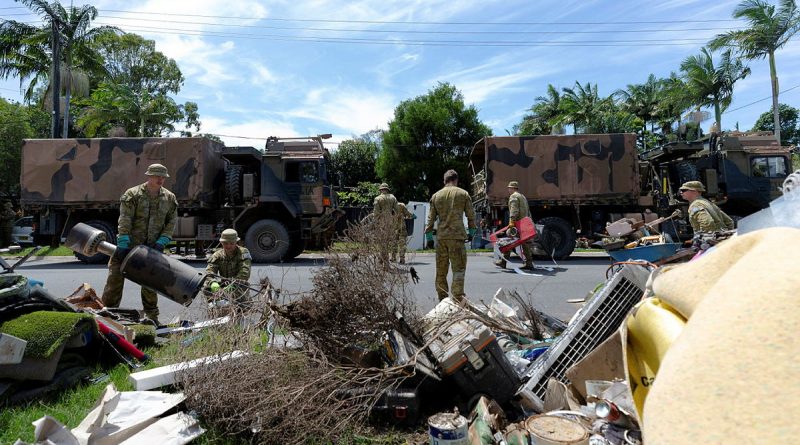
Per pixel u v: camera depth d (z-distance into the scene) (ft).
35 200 36.35
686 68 85.30
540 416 6.61
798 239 2.04
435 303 16.97
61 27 66.90
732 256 2.42
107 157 36.40
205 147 36.60
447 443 6.65
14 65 68.23
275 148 38.01
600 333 8.80
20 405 8.61
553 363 8.59
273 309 9.92
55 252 42.80
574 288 22.02
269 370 8.01
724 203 38.19
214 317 10.11
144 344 12.50
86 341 10.45
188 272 12.76
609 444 5.89
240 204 37.22
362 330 9.88
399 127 90.68
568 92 114.83
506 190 37.32
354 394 8.05
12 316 9.78
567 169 37.24
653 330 2.91
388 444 7.63
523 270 28.58
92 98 86.74
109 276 14.96
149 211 14.99
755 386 1.40
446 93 93.04
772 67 71.61
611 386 7.00
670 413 1.50
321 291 10.16
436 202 16.83
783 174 37.35
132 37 108.27
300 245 38.52
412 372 8.64
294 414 7.26
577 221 37.81
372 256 10.71
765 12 69.51
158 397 8.35
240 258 15.16
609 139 37.22
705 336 1.70
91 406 8.67
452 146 90.17
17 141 80.02
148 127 91.86
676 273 2.77
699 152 40.27
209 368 8.20
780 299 1.63
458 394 8.96
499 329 11.29
